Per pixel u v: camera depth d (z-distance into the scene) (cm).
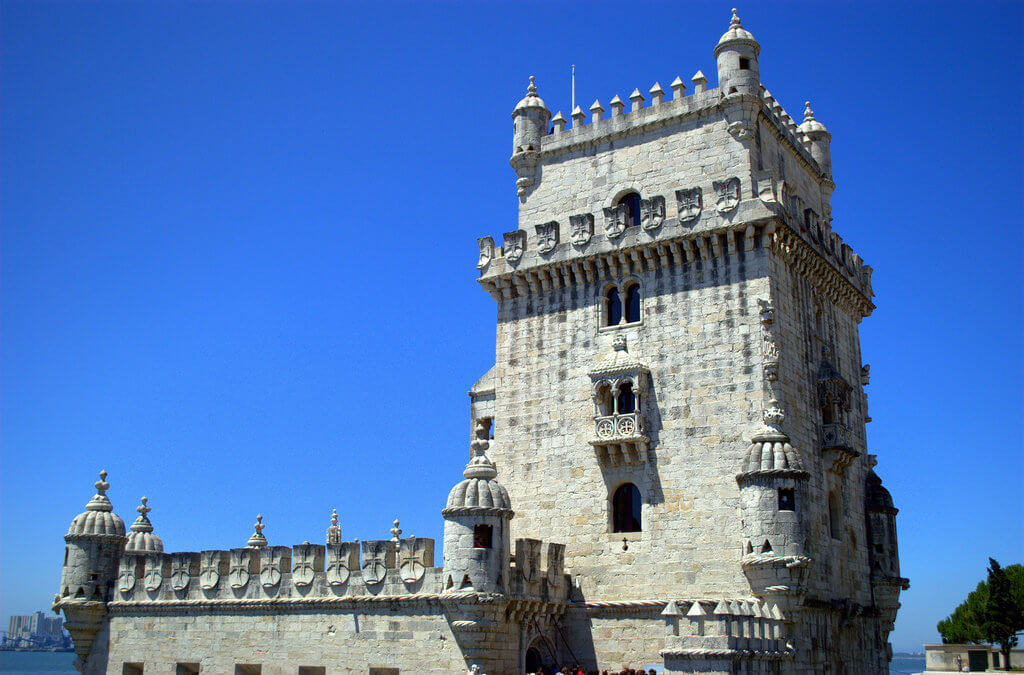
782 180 4734
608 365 4406
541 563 4209
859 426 5081
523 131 5116
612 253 4544
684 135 4631
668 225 4416
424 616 3969
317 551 4378
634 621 4122
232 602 4534
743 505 3894
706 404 4181
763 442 3934
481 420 5344
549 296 4772
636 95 4822
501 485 4300
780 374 4103
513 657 3950
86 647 4988
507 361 4822
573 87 5131
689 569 4044
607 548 4284
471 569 3828
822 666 3953
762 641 3516
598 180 4847
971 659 10869
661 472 4222
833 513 4491
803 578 3772
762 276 4175
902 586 4900
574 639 4259
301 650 4303
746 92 4462
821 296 4794
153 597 4847
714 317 4253
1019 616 10375
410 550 4078
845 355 5022
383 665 4038
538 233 4806
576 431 4509
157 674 4697
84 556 4984
